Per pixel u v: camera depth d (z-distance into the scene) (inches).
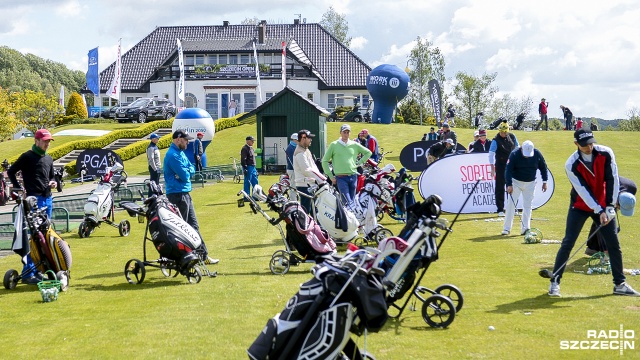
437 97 1708.9
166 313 322.3
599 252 388.5
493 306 317.1
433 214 275.6
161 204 395.9
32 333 297.9
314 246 405.1
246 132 1772.9
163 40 2770.7
